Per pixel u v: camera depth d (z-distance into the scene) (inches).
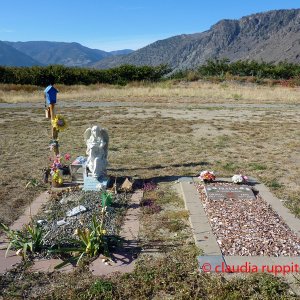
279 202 146.4
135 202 146.1
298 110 436.8
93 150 158.4
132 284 93.0
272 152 229.8
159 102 518.6
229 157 216.8
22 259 105.3
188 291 89.6
